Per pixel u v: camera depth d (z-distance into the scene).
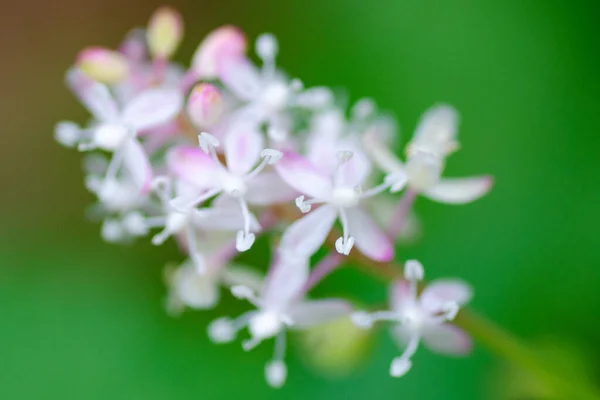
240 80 0.11
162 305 0.13
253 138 0.10
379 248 0.10
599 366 0.13
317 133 0.11
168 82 0.11
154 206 0.11
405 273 0.11
